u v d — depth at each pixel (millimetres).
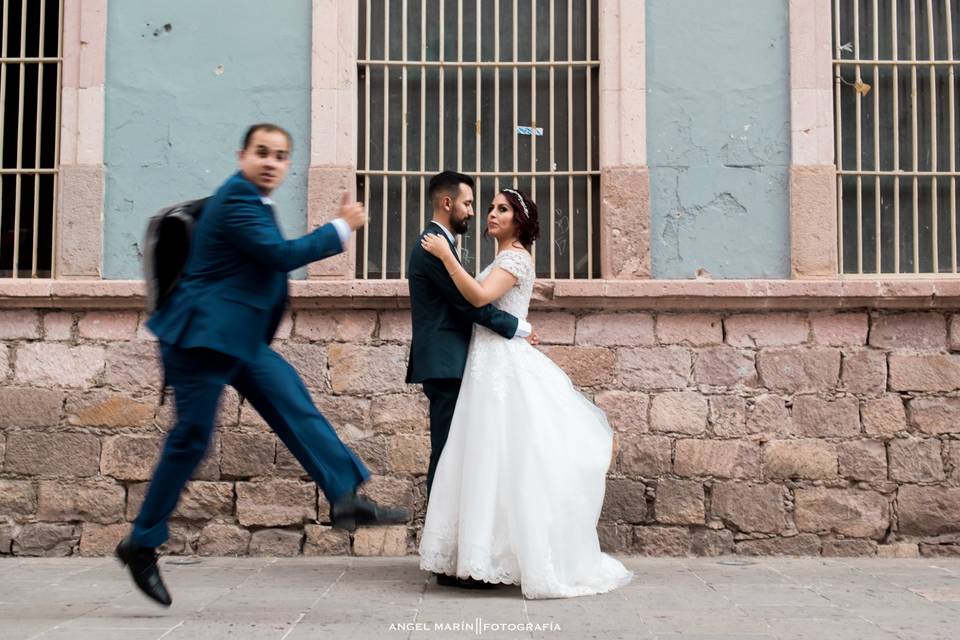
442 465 4883
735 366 5980
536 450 4695
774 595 4770
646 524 5902
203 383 3982
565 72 6344
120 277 6117
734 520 5898
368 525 4191
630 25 6199
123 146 6184
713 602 4594
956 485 5926
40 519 5922
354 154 6215
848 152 6336
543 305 5969
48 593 4789
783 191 6152
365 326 6020
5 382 5984
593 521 4832
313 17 6199
